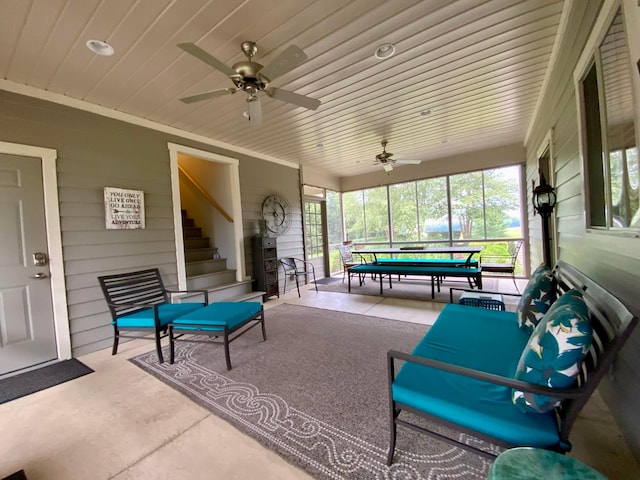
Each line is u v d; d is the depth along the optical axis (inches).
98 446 63.5
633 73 46.9
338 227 304.8
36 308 104.4
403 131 172.6
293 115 140.3
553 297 75.4
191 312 115.1
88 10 70.4
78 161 115.6
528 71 109.8
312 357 104.0
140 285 130.2
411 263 195.9
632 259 52.2
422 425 67.2
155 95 114.4
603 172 65.6
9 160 100.0
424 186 262.4
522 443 43.2
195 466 57.2
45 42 81.4
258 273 194.1
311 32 82.2
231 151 185.8
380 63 99.8
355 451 59.3
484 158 226.5
